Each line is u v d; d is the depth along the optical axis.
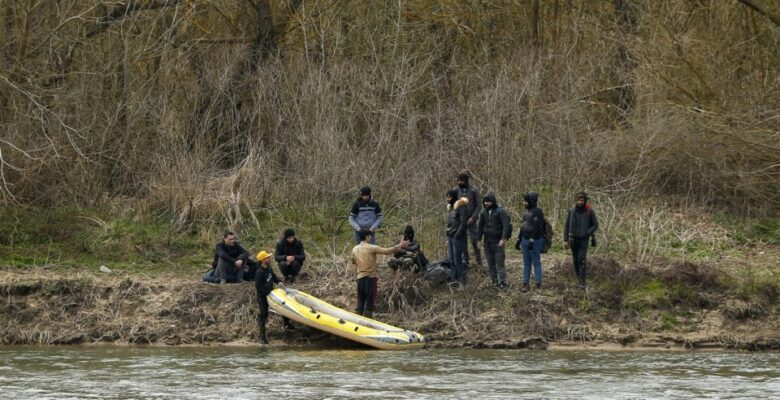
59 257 74.88
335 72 92.25
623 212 80.38
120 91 89.69
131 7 93.75
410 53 99.88
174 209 80.81
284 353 61.50
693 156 83.75
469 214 68.25
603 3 103.44
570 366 56.78
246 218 81.12
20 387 51.38
